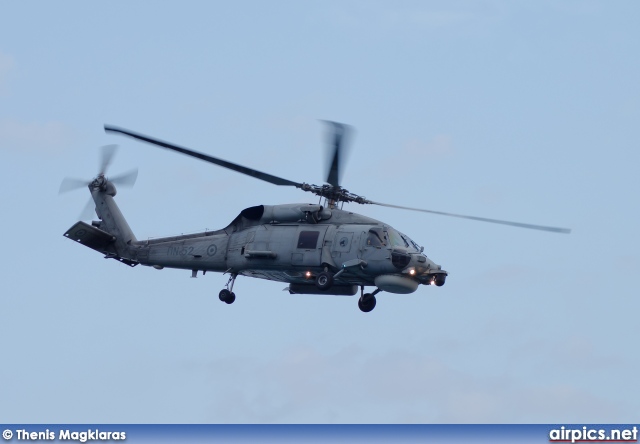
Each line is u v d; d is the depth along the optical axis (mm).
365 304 158500
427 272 151750
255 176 156000
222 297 162500
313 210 156750
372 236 152750
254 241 159000
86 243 176125
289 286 162875
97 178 179500
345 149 154375
